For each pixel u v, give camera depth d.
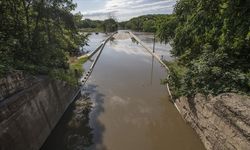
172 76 21.95
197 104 16.14
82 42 46.56
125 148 14.92
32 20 21.28
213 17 15.95
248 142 10.27
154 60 41.03
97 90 25.31
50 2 20.34
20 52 17.75
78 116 19.28
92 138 16.02
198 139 15.75
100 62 39.25
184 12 25.20
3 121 10.98
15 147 11.49
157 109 20.66
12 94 12.62
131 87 26.34
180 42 24.58
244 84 14.03
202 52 19.44
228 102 12.41
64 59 24.44
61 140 15.92
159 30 35.44
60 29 23.62
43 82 16.38
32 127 13.55
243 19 12.05
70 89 22.47
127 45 63.12
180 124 18.00
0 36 16.64
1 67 12.33
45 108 15.91
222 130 12.53
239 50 16.38
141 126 17.67
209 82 15.49
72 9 22.41
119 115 19.42
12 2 18.41
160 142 15.63
